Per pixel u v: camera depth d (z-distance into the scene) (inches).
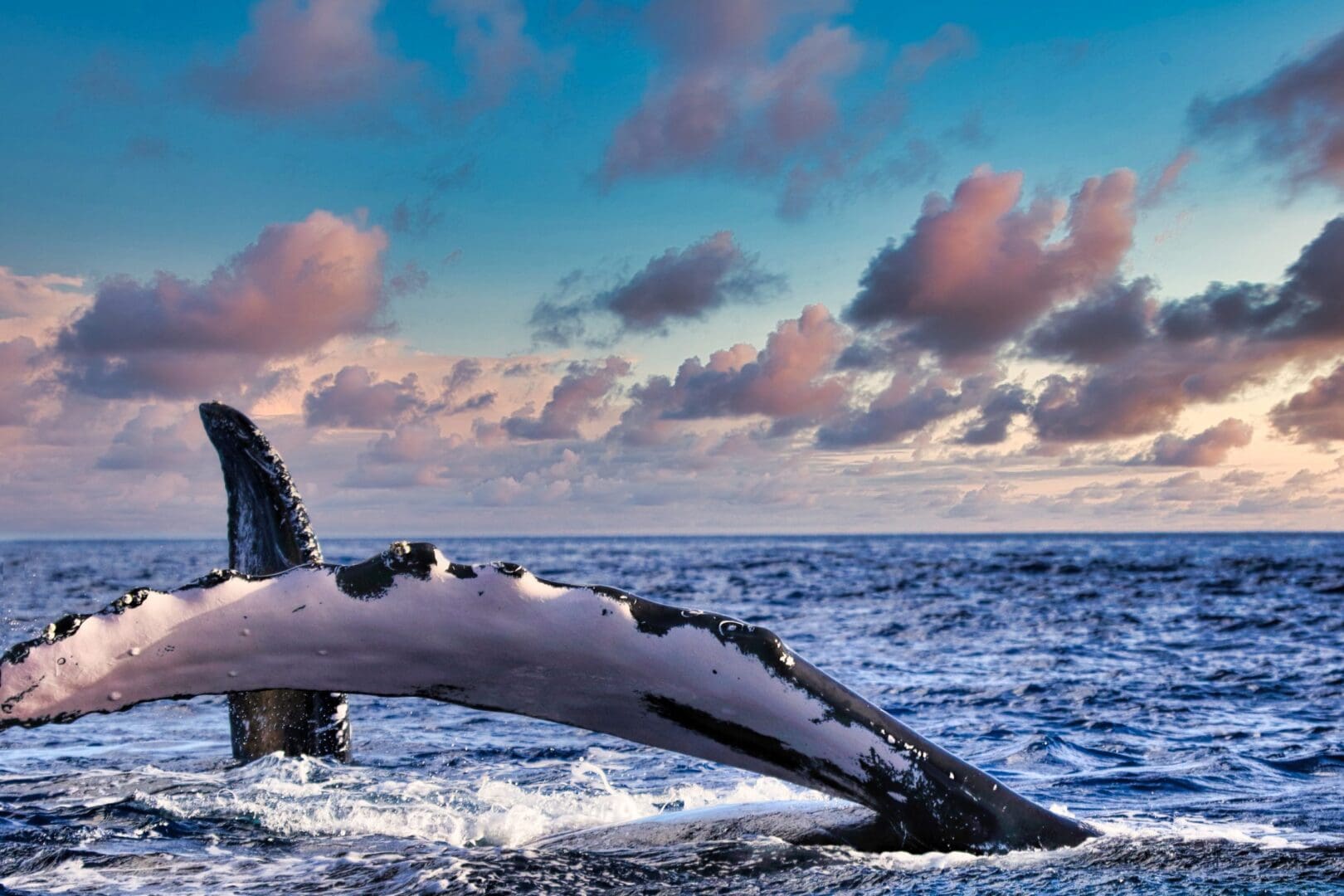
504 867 196.2
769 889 180.7
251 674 186.1
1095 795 314.2
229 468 275.1
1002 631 1012.5
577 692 191.6
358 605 185.0
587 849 209.6
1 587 1908.2
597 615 187.3
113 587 1932.8
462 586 185.6
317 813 256.2
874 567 2999.5
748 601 1536.7
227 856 219.9
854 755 192.4
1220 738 436.5
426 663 189.3
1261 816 277.9
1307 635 951.6
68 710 177.5
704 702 191.5
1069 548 6245.1
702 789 311.1
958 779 195.5
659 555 5044.3
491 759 370.6
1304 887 175.5
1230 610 1285.7
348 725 315.3
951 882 180.1
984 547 7190.0
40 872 209.6
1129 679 644.1
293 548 267.7
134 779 300.8
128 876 206.2
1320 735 444.1
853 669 711.7
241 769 305.1
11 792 284.7
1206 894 172.4
